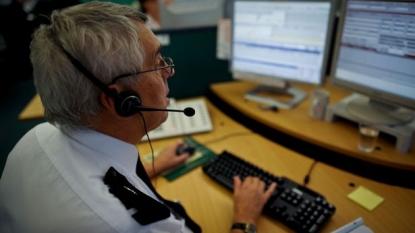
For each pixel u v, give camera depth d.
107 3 0.54
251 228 0.72
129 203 0.49
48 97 0.51
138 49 0.53
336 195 0.86
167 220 0.51
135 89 0.55
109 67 0.49
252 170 0.94
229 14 1.51
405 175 0.98
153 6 2.54
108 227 0.45
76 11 0.51
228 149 1.11
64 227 0.45
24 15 3.28
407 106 0.95
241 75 1.46
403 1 0.86
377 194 0.85
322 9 1.12
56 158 0.54
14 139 2.51
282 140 1.24
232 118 1.46
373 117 1.03
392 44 0.93
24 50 3.44
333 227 0.75
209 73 1.58
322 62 1.19
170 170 1.00
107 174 0.54
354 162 1.06
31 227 0.47
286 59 1.29
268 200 0.82
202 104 1.36
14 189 0.54
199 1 1.64
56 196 0.49
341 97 1.36
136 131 0.62
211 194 0.89
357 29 1.02
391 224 0.75
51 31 0.50
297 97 1.37
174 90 1.55
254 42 1.35
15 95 3.34
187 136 1.22
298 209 0.78
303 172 0.97
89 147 0.56
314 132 1.10
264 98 1.38
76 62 0.48
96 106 0.52
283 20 1.23
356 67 1.06
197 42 1.48
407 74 0.92
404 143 0.95
